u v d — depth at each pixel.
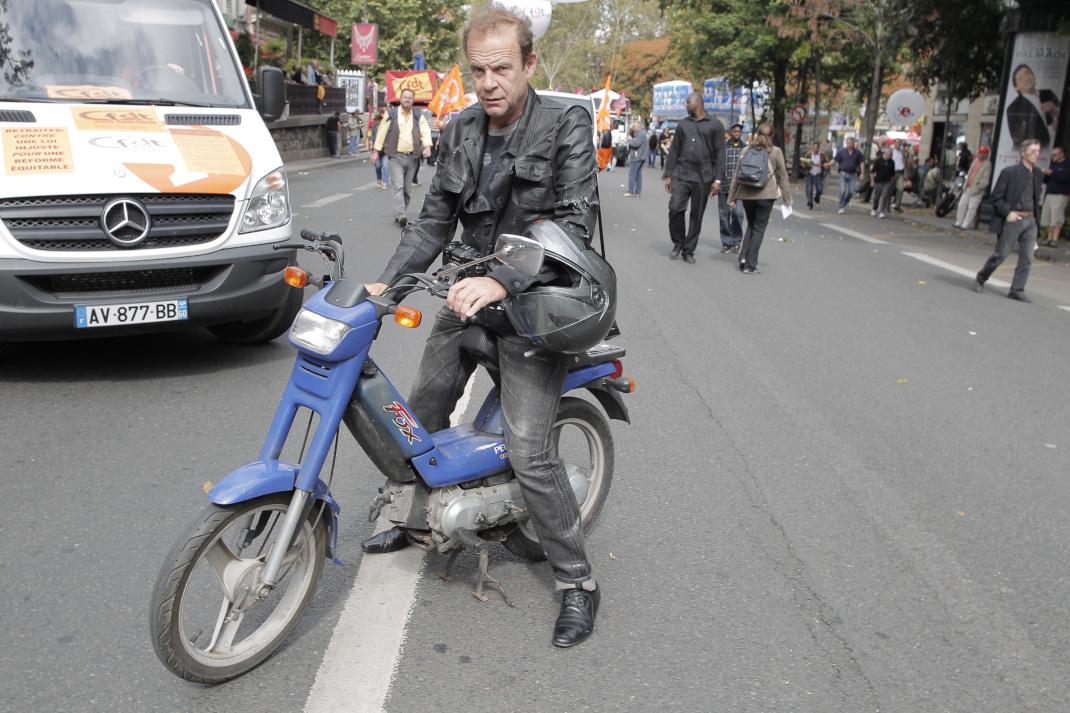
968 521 4.60
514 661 3.20
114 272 5.70
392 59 56.59
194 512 4.22
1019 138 20.50
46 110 6.02
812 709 3.02
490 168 3.22
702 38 39.59
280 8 28.80
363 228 13.76
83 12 6.73
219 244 6.02
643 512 4.51
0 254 5.48
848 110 70.25
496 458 3.41
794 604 3.70
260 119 6.91
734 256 13.69
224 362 6.61
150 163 5.88
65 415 5.39
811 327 8.98
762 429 5.84
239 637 3.21
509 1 13.23
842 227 20.34
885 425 6.05
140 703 2.88
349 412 3.10
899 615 3.66
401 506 3.32
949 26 24.91
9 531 3.96
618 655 3.27
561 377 3.29
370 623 3.38
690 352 7.73
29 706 2.84
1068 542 4.41
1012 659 3.39
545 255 2.97
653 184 30.95
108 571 3.67
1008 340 8.94
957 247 17.27
